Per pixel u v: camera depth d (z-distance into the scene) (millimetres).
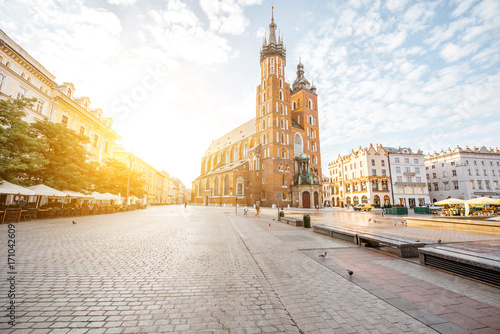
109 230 12719
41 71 24984
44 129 19453
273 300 4102
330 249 8281
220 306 3863
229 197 61125
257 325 3277
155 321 3346
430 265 6098
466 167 59250
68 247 8055
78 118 30547
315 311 3674
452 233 12188
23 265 5883
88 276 5203
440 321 3320
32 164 15961
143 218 21828
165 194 108625
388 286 4703
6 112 15570
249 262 6586
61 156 19984
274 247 8609
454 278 5195
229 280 5117
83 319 3346
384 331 3096
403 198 59031
